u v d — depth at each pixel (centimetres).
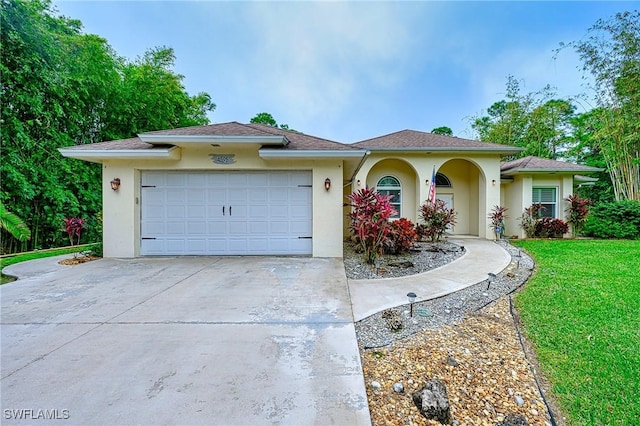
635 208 1289
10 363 304
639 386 286
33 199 1192
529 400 272
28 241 1197
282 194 896
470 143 1355
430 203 1270
